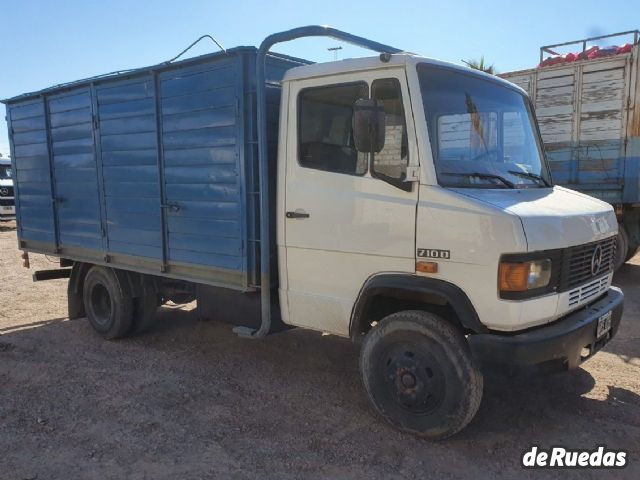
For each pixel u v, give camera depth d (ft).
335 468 11.97
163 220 17.89
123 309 20.75
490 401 15.19
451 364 12.46
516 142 15.81
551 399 15.30
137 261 19.33
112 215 19.92
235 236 15.69
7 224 69.87
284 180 15.12
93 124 20.08
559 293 12.75
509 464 12.11
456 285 12.39
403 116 13.08
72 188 21.70
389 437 13.30
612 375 16.96
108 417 14.51
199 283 17.95
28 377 17.44
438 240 12.50
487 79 15.17
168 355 19.49
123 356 19.49
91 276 21.77
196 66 16.16
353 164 13.85
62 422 14.26
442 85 13.66
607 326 14.29
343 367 18.02
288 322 15.58
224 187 15.79
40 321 24.61
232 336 21.47
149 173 18.13
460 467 11.98
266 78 15.72
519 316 11.87
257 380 16.98
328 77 14.21
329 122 14.23
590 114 31.07
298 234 14.93
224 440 13.23
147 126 17.97
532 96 33.27
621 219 31.09
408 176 12.87
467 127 14.01
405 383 13.12
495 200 12.59
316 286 14.80
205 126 16.10
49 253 23.57
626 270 33.78
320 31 14.52
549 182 16.46
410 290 12.89
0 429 13.88
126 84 18.56
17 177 24.85
